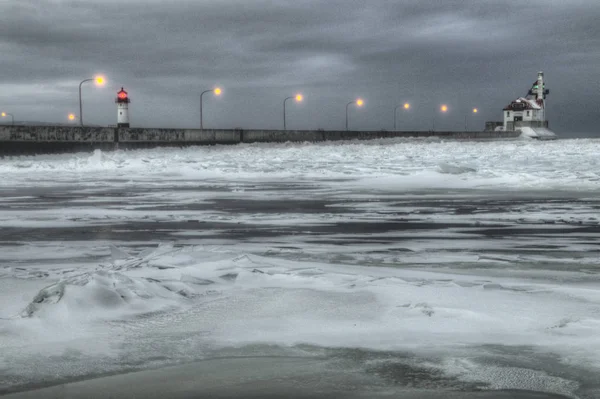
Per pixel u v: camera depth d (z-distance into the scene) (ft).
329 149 214.69
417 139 330.95
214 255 25.40
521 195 68.28
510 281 23.35
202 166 118.01
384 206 57.82
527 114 635.66
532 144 295.48
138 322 17.12
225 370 14.10
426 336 16.15
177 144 202.59
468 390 13.04
